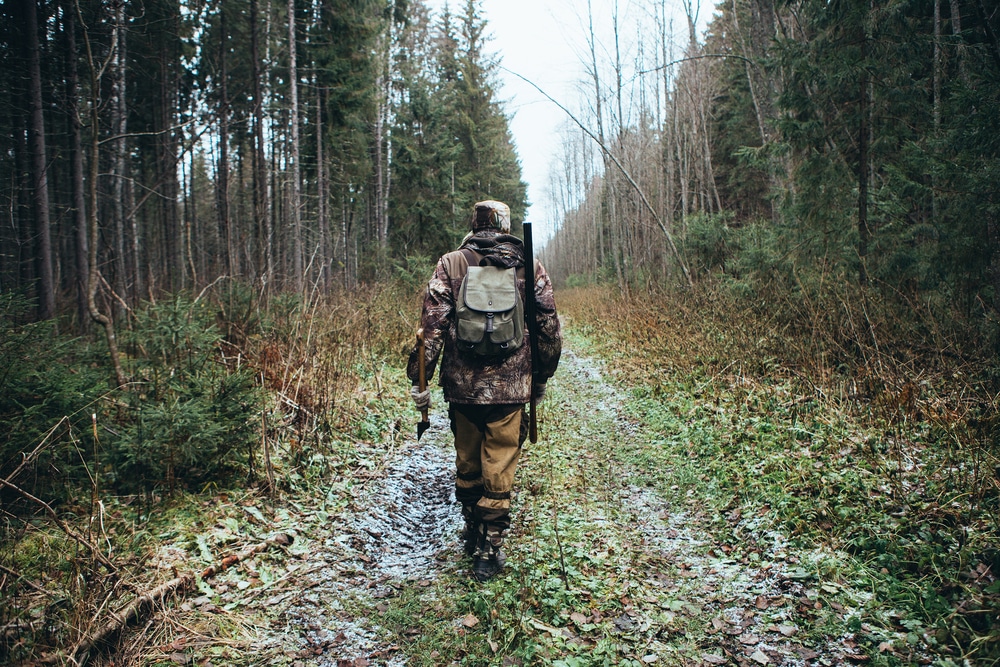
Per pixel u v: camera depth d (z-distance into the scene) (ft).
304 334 21.79
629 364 29.48
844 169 27.43
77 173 26.96
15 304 11.38
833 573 9.23
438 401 23.82
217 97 60.85
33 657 6.93
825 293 24.57
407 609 8.79
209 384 13.16
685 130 75.41
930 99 28.22
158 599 8.31
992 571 8.51
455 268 9.95
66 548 9.21
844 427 15.17
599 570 9.80
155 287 19.76
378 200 73.36
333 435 16.65
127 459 11.50
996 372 16.22
